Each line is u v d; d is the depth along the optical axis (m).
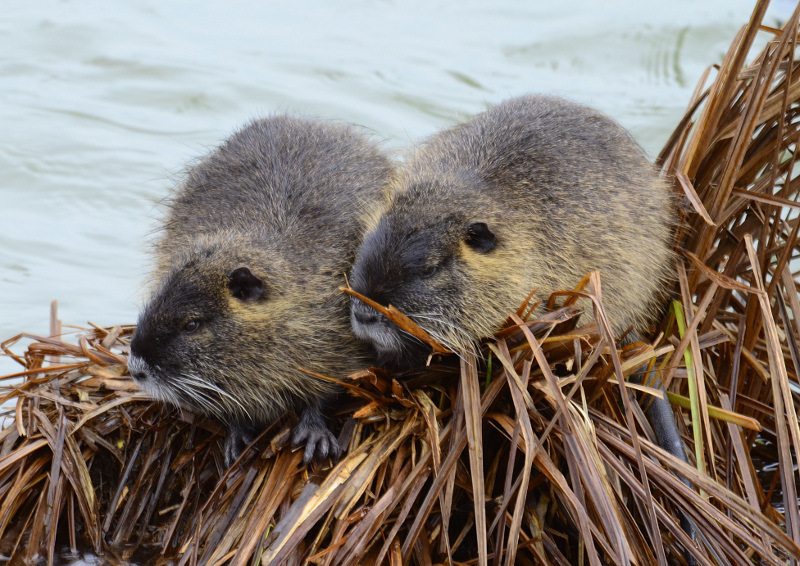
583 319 9.74
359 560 8.09
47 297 13.85
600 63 19.02
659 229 10.34
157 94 18.33
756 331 10.08
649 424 9.12
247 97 18.33
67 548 9.12
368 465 8.46
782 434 8.68
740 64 10.02
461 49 19.64
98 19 20.69
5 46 19.67
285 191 10.72
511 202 10.11
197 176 11.45
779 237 10.98
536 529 8.42
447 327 9.54
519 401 8.11
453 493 8.62
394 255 9.60
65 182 16.36
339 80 18.69
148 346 9.48
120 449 9.69
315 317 10.05
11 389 10.30
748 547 8.91
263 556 8.08
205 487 9.46
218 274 9.83
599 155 10.42
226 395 9.50
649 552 8.21
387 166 11.48
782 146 10.40
